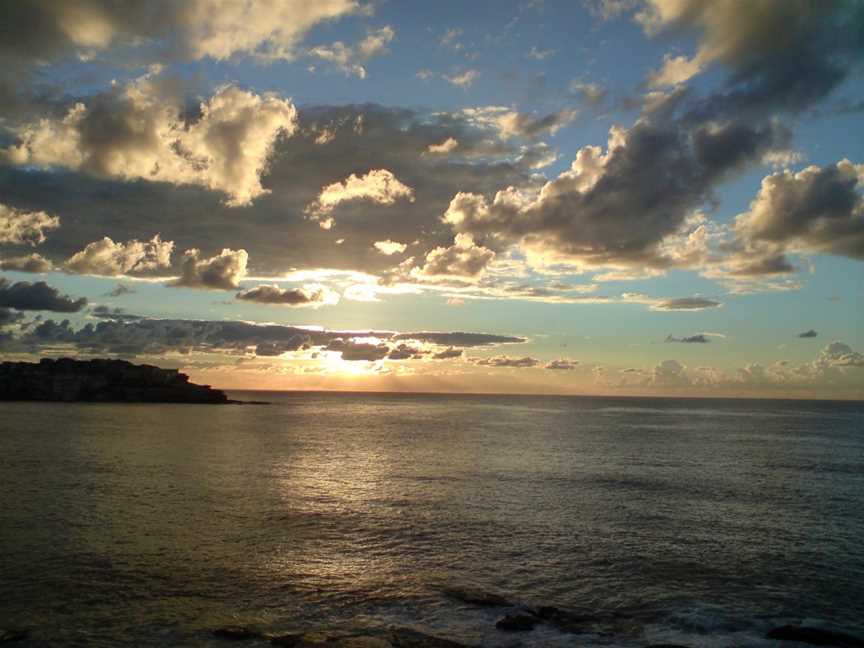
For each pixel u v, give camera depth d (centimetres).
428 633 1991
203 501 4016
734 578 2597
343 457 6556
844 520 3688
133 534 3138
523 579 2562
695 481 5138
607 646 1900
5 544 2902
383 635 1978
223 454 6700
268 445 7750
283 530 3288
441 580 2527
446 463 6156
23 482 4594
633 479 5216
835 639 1936
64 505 3781
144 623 2041
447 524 3469
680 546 3067
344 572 2605
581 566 2744
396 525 3431
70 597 2267
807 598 2373
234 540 3072
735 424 13838
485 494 4403
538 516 3703
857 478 5428
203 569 2612
